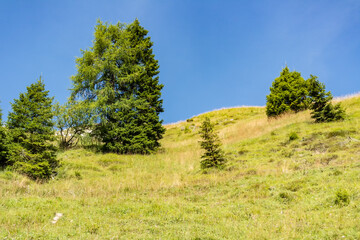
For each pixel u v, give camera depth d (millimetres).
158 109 24312
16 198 9320
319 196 8094
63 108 22922
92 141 23875
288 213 7258
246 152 16953
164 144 27938
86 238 5797
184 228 6574
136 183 13461
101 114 22547
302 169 11375
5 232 5957
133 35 26062
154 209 8398
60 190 11672
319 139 15203
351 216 6320
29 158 14078
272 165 13141
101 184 13227
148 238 5895
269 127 22500
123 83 24578
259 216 7406
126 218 7676
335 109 18531
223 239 5859
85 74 22969
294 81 25734
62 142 23266
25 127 14047
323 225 6156
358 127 15383
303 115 22547
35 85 15375
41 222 7051
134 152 21906
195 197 10289
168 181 13617
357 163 10242
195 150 22562
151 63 25312
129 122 22578
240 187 10672
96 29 24953
